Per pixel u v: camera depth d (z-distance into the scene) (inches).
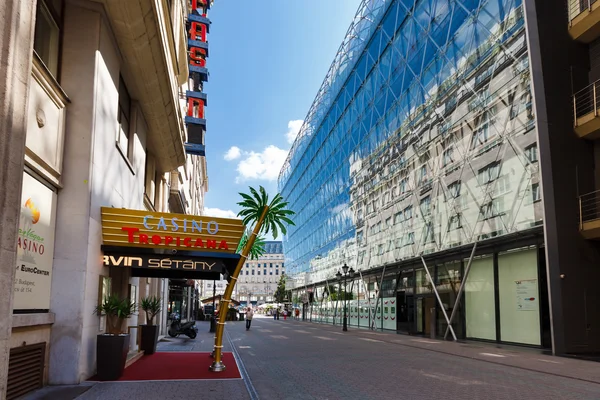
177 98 685.9
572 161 696.4
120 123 526.0
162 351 650.2
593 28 699.4
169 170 899.4
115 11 417.7
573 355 620.4
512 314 778.8
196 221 474.9
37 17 356.5
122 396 322.3
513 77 766.5
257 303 6092.5
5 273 213.8
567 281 659.4
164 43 500.1
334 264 1811.0
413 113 1128.8
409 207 1141.1
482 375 454.9
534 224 700.7
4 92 217.0
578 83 721.0
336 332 1192.2
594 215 680.4
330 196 1886.1
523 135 736.3
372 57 1409.9
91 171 394.0
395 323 1242.6
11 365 301.6
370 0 1433.3
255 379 418.0
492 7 829.8
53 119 362.6
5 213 215.2
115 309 406.9
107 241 433.1
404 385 395.2
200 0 1396.4
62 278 369.4
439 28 1015.0
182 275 576.7
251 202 497.4
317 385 391.2
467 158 889.5
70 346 364.5
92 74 400.8
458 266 948.6
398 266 1244.5
